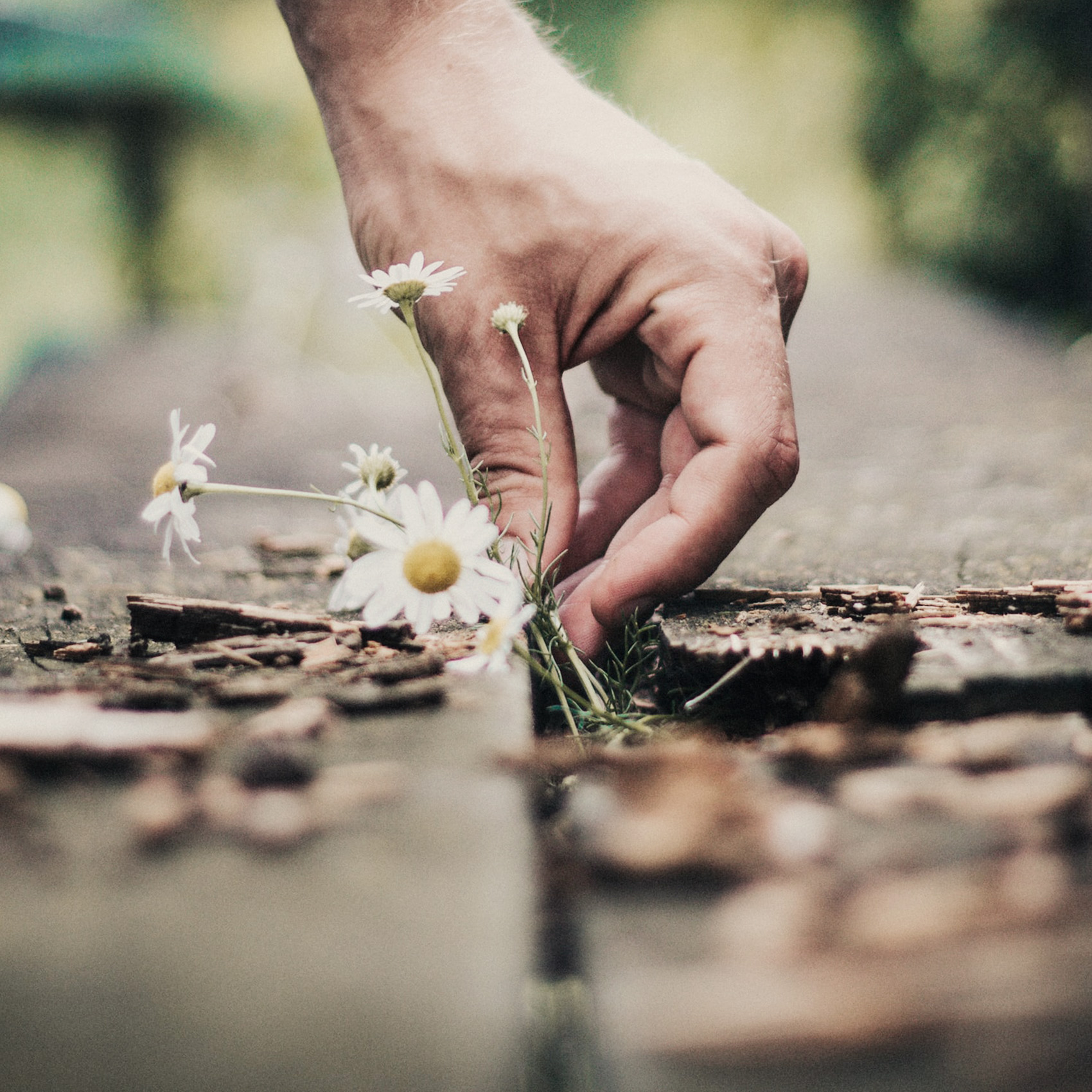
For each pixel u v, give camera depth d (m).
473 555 0.50
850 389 1.55
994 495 0.78
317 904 0.44
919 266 4.23
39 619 0.60
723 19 5.22
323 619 0.55
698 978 0.42
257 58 4.60
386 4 0.57
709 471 0.54
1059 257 3.36
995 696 0.50
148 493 0.96
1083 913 0.44
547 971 0.45
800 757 0.48
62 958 0.43
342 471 1.07
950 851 0.45
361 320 2.49
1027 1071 0.37
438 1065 0.37
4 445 1.29
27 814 0.46
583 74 0.61
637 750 0.49
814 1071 0.37
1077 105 3.24
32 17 3.04
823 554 0.67
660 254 0.55
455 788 0.47
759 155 5.27
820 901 0.44
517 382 0.56
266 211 3.86
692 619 0.56
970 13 3.62
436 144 0.56
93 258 3.62
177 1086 0.37
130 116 3.46
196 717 0.49
